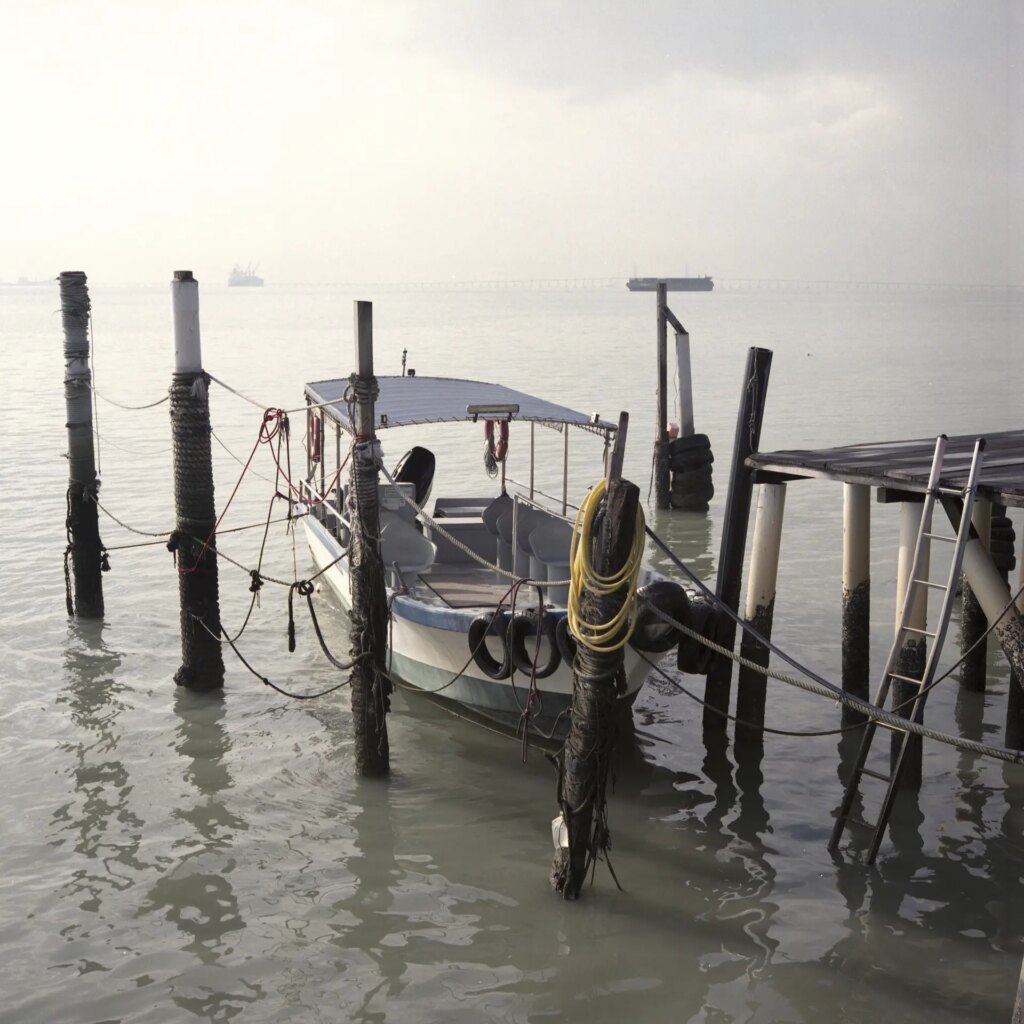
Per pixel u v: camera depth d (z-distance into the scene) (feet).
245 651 44.88
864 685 36.68
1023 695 34.58
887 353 227.20
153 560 58.08
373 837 30.40
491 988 24.00
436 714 39.14
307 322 440.86
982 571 29.22
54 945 25.45
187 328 38.34
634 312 587.68
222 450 97.25
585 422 42.16
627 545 26.48
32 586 52.95
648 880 28.22
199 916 26.63
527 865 28.99
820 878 28.19
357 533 32.37
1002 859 28.89
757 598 35.40
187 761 34.91
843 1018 22.97
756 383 35.40
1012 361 201.36
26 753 35.32
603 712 26.96
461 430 107.76
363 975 24.45
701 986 24.03
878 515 67.21
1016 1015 19.02
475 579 43.80
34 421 109.60
